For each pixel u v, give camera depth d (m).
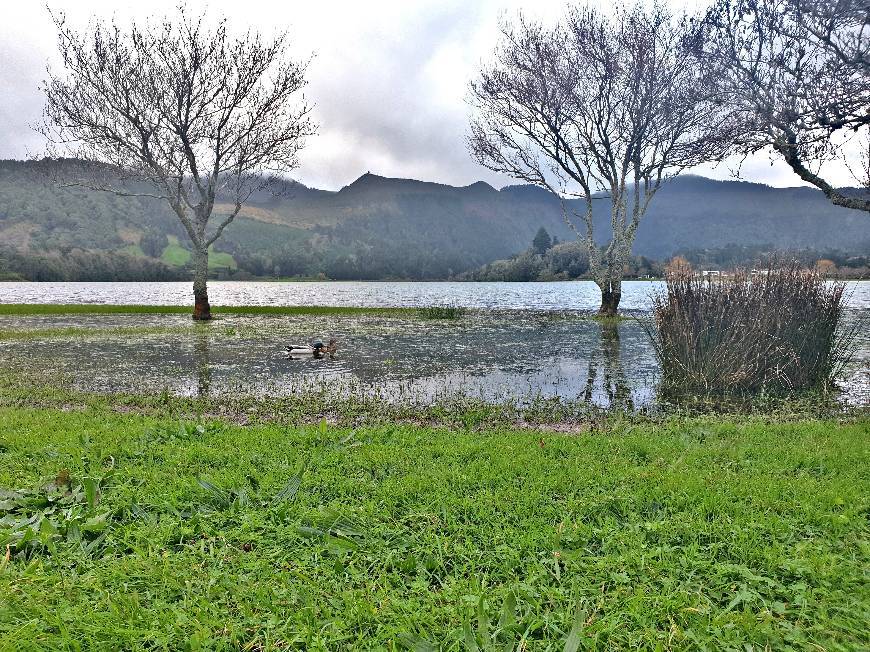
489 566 3.76
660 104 23.12
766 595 3.39
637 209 26.73
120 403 9.74
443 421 8.45
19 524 4.30
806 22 7.29
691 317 11.21
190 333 21.77
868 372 12.44
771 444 6.53
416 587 3.45
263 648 2.93
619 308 36.19
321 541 4.09
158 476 5.32
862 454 5.90
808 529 4.16
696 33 8.32
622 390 11.12
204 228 27.03
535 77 25.36
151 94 24.25
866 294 49.53
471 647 2.86
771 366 10.53
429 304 47.12
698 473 5.38
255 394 10.68
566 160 27.69
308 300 56.12
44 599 3.30
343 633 3.04
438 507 4.64
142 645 2.93
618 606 3.26
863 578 3.46
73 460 5.81
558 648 2.91
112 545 4.03
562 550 3.93
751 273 11.43
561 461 5.90
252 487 5.15
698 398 10.09
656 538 4.11
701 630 3.03
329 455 5.97
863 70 7.07
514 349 17.42
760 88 7.84
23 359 15.28
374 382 12.02
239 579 3.52
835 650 2.85
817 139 7.75
